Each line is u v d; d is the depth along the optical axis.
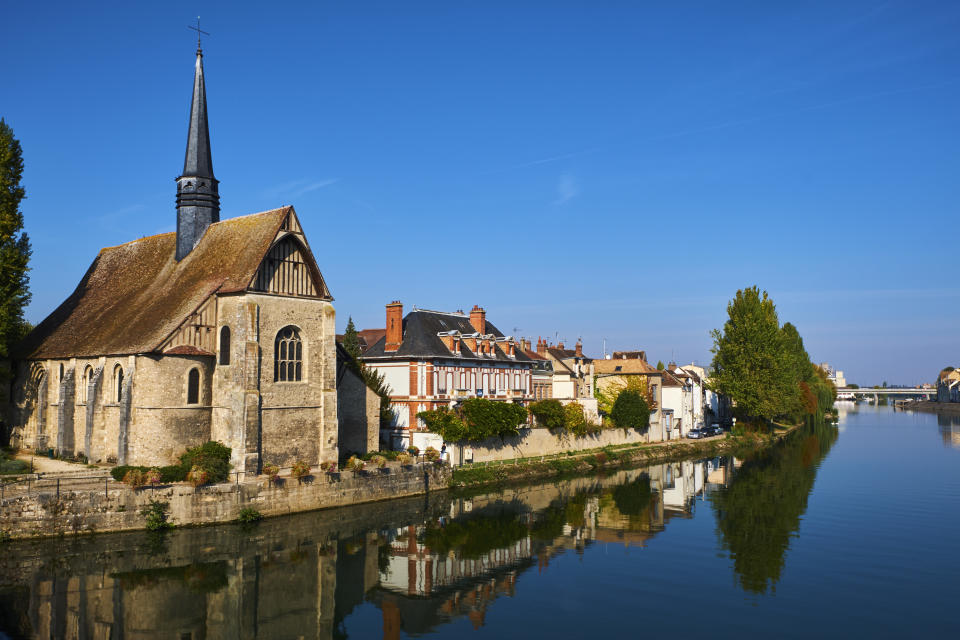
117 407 38.44
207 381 37.53
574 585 26.84
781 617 23.17
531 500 44.94
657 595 25.64
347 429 45.62
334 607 24.00
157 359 35.69
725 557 30.88
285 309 38.50
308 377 39.44
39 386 44.59
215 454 35.03
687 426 89.50
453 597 25.31
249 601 24.14
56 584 24.95
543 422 60.72
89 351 41.03
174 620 22.22
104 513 31.03
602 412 72.69
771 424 90.31
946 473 56.28
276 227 38.50
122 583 25.34
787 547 32.47
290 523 35.16
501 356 64.62
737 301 86.88
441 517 38.81
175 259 43.94
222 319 37.59
